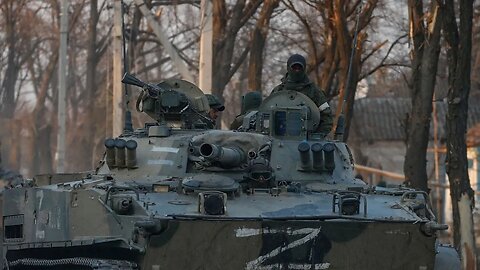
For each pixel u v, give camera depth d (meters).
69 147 184.50
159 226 40.62
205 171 48.16
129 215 42.22
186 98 53.56
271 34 130.50
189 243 41.44
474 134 123.81
